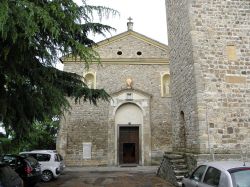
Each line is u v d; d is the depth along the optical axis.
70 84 9.97
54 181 14.72
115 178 15.43
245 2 13.19
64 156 22.56
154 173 17.47
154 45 24.78
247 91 12.30
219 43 12.66
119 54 24.59
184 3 13.64
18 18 5.54
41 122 8.75
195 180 7.00
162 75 24.28
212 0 13.09
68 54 7.48
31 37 5.86
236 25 12.92
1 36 5.62
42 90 7.72
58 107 8.04
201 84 12.12
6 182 6.24
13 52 6.49
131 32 24.92
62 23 6.84
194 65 12.30
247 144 11.80
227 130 11.84
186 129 13.37
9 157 11.70
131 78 24.14
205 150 11.55
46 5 6.56
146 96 23.62
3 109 7.10
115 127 23.31
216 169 6.26
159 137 23.22
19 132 8.05
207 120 11.83
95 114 23.53
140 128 23.44
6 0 5.27
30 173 11.52
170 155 13.84
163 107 23.73
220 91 12.16
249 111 12.12
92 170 19.88
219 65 12.42
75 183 13.91
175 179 12.48
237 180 5.60
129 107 23.83
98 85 23.86
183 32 13.82
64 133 22.95
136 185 12.91
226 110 12.02
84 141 23.09
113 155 22.77
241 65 12.54
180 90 14.38
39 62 7.59
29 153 15.57
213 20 12.88
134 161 23.30
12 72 6.75
